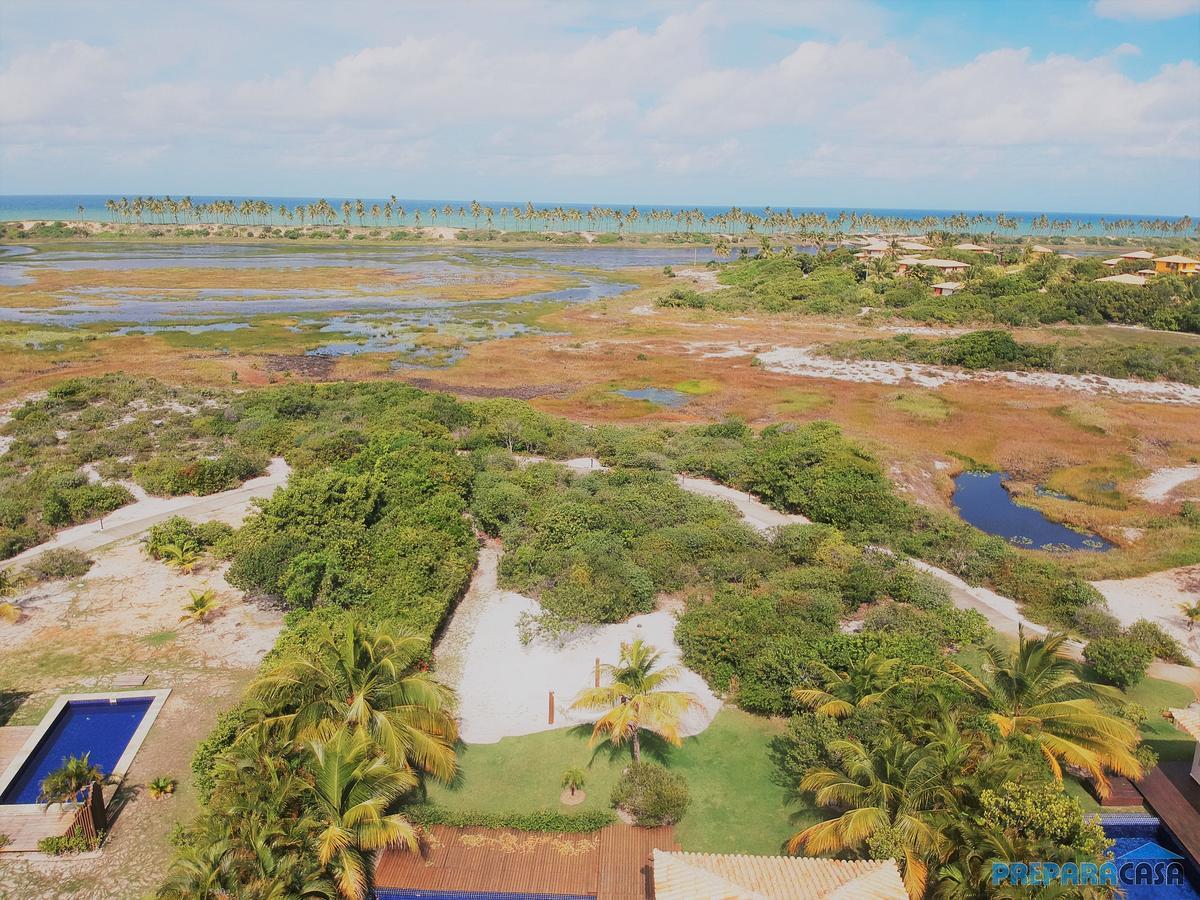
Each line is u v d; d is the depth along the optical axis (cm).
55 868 2475
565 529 4528
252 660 3622
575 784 2836
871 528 4941
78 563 4384
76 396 7550
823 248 18612
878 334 11688
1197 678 3591
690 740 3147
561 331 12075
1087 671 3631
